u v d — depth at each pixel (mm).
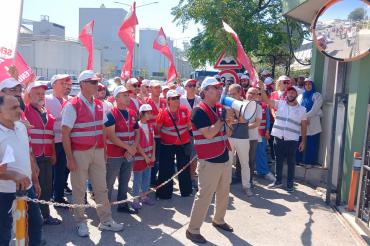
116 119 5660
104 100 6953
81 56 59156
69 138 4938
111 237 5102
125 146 5680
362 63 6113
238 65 9664
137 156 6125
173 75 10016
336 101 6270
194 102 7691
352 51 6023
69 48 56344
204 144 4816
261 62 17953
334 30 6195
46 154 5227
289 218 5930
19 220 3785
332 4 6113
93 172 5191
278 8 14930
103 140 5234
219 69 9742
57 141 5859
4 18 4320
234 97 6031
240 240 5094
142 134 6164
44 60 54125
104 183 5258
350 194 6035
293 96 7227
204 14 14172
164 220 5777
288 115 7203
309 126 8320
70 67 57062
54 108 5812
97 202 5281
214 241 5047
